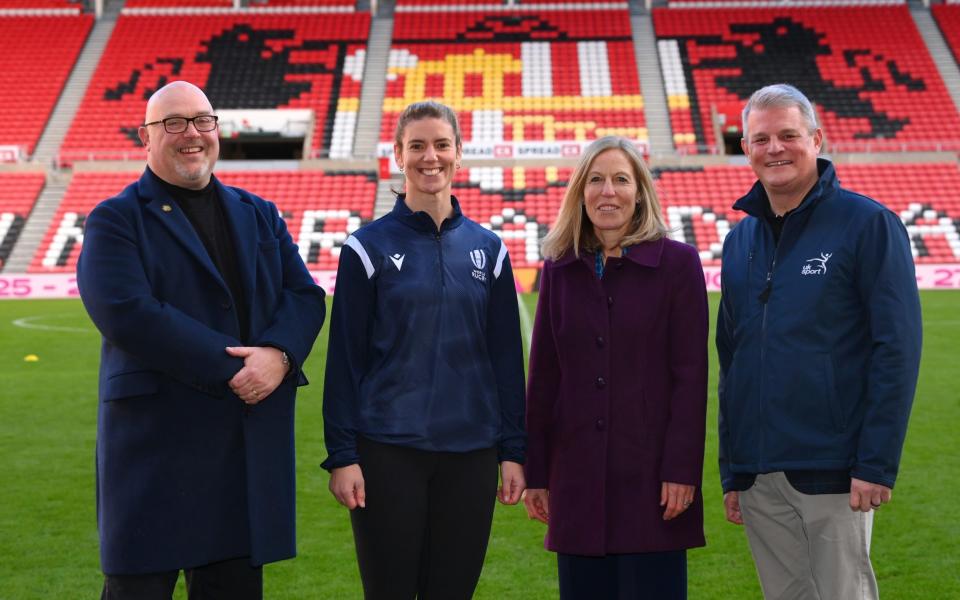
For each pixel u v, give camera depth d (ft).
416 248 10.07
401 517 9.68
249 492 9.68
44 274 66.39
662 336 10.20
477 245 10.45
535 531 16.89
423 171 10.06
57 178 78.74
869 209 9.65
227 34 95.76
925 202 74.23
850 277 9.66
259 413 9.86
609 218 10.14
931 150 80.07
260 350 9.55
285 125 84.38
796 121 9.88
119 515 9.35
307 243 71.87
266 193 77.36
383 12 101.09
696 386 9.99
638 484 10.11
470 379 10.07
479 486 9.98
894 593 13.56
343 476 9.60
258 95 88.28
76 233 71.97
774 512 10.23
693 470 9.87
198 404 9.59
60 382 32.22
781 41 93.56
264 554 9.71
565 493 10.32
